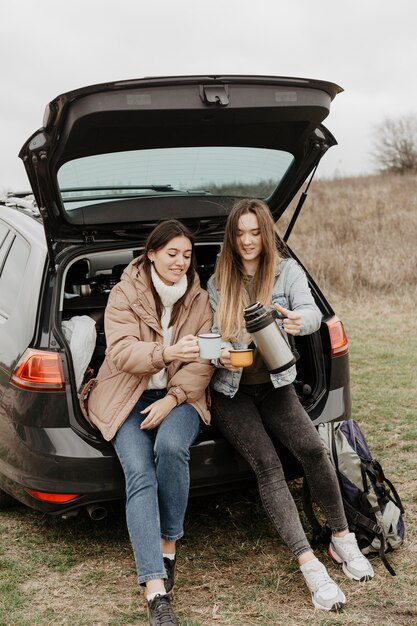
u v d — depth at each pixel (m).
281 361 2.74
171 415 2.86
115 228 3.32
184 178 3.36
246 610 2.65
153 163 3.21
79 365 3.11
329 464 2.85
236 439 2.86
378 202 16.27
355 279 9.47
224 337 2.95
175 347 2.74
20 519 3.50
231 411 2.91
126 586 2.86
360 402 5.09
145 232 3.39
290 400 2.95
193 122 2.89
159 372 2.96
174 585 2.85
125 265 3.90
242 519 3.42
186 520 3.43
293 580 2.85
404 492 3.60
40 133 2.77
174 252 2.88
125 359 2.80
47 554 3.13
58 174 3.03
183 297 2.99
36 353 2.94
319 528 3.08
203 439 2.97
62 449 2.87
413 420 4.68
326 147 3.21
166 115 2.78
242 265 3.00
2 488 3.38
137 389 2.90
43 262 3.23
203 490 2.95
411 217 13.81
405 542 3.11
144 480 2.68
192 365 2.90
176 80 2.64
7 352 3.12
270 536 3.25
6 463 3.13
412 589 2.75
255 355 2.94
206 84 2.70
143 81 2.62
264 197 3.60
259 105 2.77
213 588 2.81
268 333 2.70
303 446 2.83
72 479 2.86
